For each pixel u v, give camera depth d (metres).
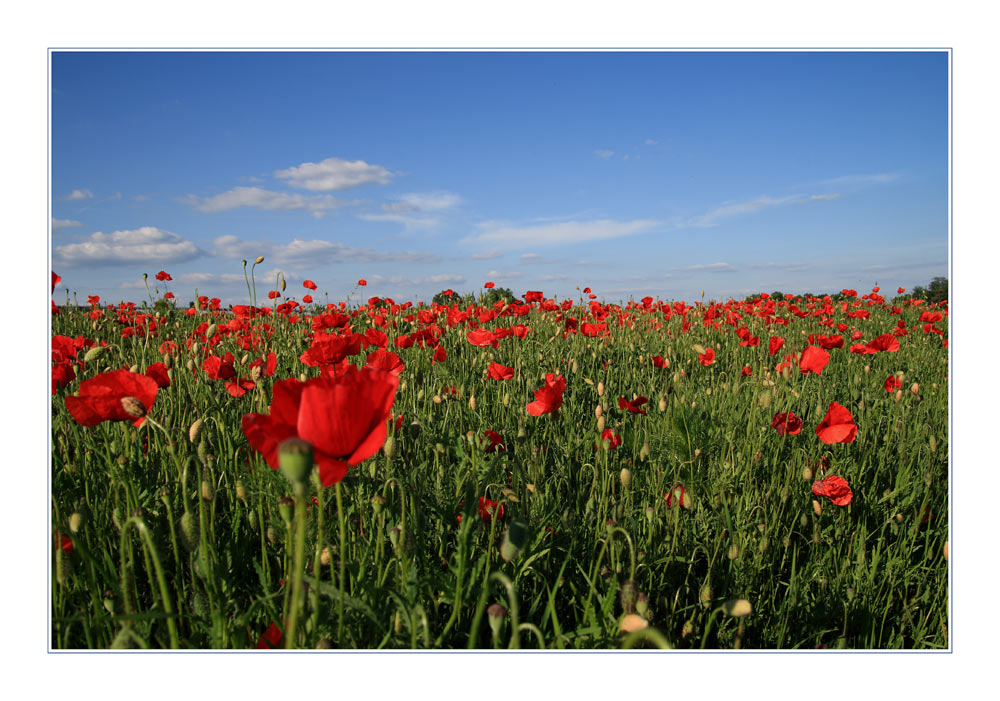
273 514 2.21
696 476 2.81
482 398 4.36
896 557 2.83
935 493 3.25
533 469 2.91
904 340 8.59
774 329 8.75
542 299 8.83
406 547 1.84
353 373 1.34
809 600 2.59
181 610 1.93
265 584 1.96
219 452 2.69
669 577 2.46
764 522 2.81
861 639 2.57
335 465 1.22
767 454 3.47
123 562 1.74
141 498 2.43
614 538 2.37
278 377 4.68
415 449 2.84
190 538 1.80
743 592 2.48
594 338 6.89
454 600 1.88
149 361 4.52
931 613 2.64
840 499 2.91
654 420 3.55
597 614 2.13
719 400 4.16
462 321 6.99
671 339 7.91
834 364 6.73
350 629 1.92
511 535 1.61
